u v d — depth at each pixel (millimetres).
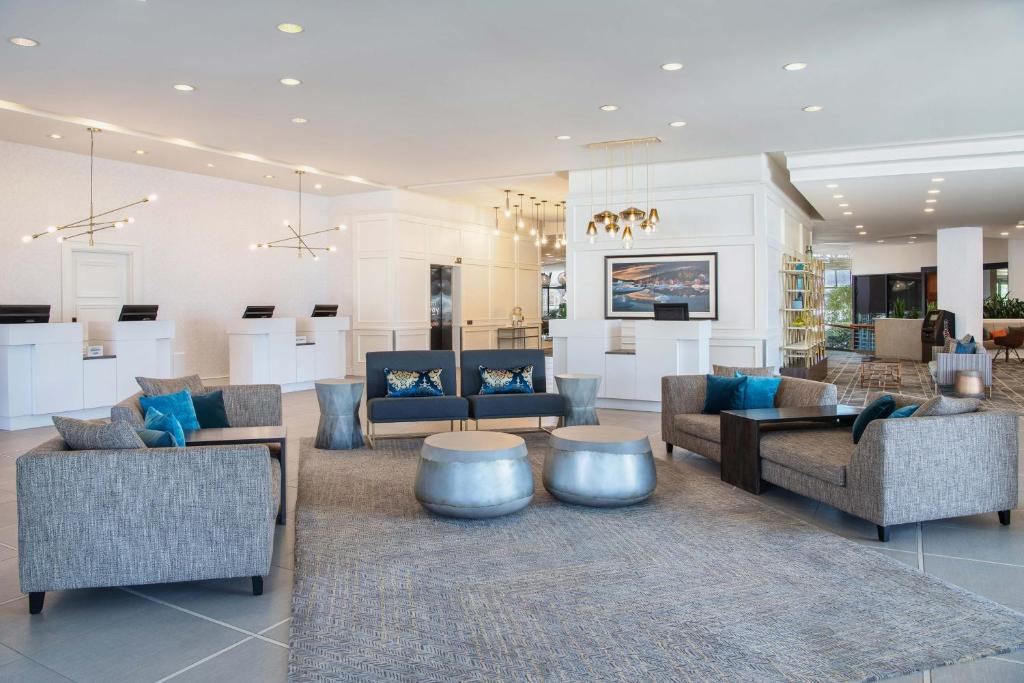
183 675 2498
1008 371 13844
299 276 12109
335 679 2385
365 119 7398
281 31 5059
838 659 2520
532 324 16062
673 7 4660
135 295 9789
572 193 10047
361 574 3361
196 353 10570
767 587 3191
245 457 3109
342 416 6426
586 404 6863
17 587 3312
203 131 7941
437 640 2668
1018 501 4254
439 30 5039
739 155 9078
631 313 9711
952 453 3945
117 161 9539
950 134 8055
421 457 4379
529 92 6469
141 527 3031
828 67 5785
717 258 9242
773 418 4875
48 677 2486
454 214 13430
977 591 3199
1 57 5562
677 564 3490
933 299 19281
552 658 2527
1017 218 13102
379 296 12117
